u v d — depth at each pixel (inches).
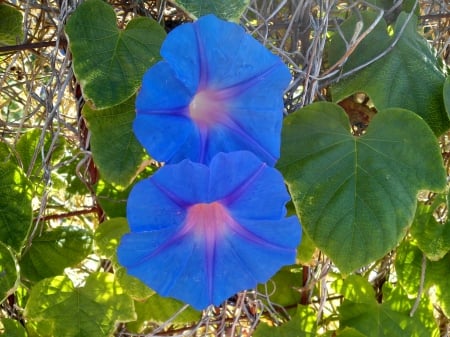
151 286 8.3
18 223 10.5
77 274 15.1
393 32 11.2
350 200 9.9
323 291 12.7
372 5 11.6
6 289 10.1
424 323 13.0
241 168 7.8
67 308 11.5
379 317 13.0
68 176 13.4
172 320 12.3
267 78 8.4
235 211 8.2
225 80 8.3
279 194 8.1
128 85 9.6
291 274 13.3
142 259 7.9
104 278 11.7
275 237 8.3
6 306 12.6
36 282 12.3
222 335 12.7
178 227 8.1
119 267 11.6
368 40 11.3
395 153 10.2
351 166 10.1
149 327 13.7
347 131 10.5
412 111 11.0
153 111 7.8
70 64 11.0
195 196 7.8
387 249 9.7
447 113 10.7
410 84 11.1
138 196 7.5
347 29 11.4
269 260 8.6
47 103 11.4
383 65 11.1
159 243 7.9
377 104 11.0
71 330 11.5
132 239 7.7
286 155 10.2
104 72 9.6
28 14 11.5
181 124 8.1
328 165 10.1
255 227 8.3
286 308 13.3
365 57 11.2
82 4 9.7
